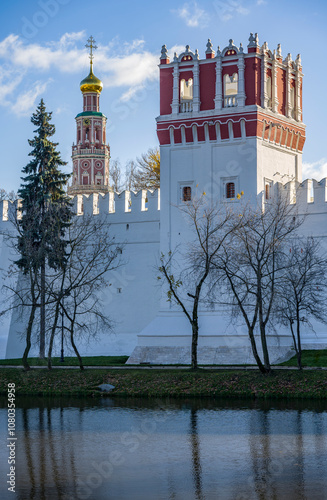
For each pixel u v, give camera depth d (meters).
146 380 46.72
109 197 60.81
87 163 105.00
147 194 58.88
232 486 27.72
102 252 58.06
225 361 51.19
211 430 35.81
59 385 48.06
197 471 29.45
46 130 61.09
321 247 53.19
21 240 57.50
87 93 106.56
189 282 53.72
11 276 63.03
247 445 32.97
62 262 56.41
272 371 45.44
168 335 53.41
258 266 46.25
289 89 57.38
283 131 56.34
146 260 58.50
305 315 52.25
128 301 58.78
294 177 57.78
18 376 49.62
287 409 40.31
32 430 36.69
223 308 52.72
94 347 58.94
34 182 60.34
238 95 54.12
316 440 33.53
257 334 51.06
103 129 106.31
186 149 55.66
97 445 33.59
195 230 54.75
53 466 30.53
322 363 48.59
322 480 28.19
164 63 56.41
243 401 43.12
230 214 50.06
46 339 59.19
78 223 61.75
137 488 27.69
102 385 47.09
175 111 55.72
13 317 61.66
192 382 45.69
